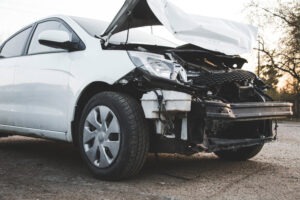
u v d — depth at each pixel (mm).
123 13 3643
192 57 3785
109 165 3359
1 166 3992
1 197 2805
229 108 3277
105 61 3516
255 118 3561
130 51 3467
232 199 2947
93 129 3570
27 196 2861
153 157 4789
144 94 3242
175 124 3260
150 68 3252
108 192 3045
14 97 4500
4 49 5055
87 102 3779
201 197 2979
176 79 3232
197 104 3154
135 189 3160
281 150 5684
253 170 4086
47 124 4035
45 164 4168
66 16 4320
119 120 3291
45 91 4062
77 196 2906
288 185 3432
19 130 4484
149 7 3641
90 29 4035
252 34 4477
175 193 3070
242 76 3721
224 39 4004
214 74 3557
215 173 3889
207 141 3268
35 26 4699
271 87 4195
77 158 4609
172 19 3699
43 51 4316
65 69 3873
